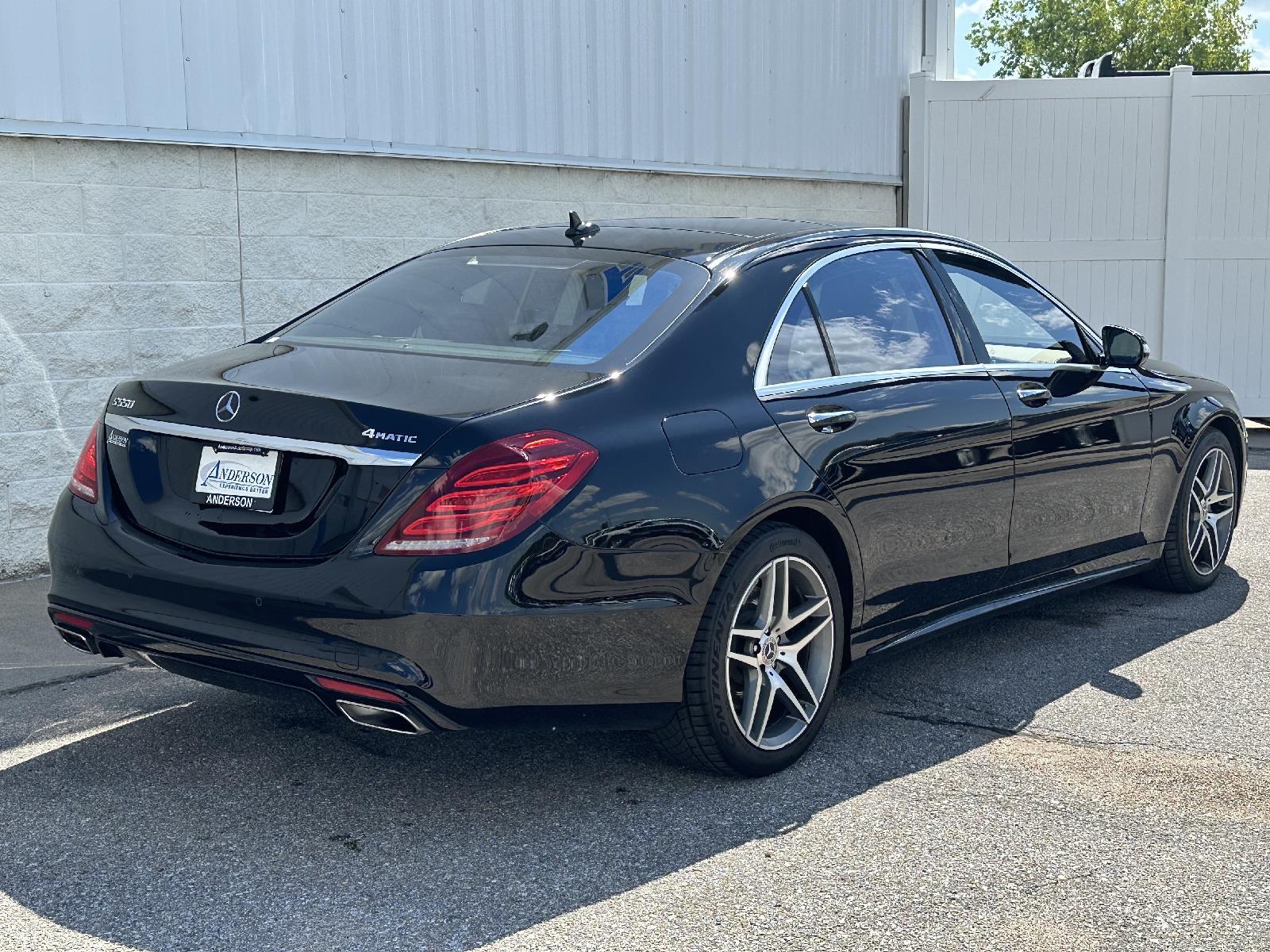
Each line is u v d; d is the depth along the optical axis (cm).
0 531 599
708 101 960
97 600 354
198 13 647
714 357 377
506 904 305
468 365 361
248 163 678
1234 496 623
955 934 294
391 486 316
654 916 300
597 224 455
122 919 296
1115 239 1111
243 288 682
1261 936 295
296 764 387
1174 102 1086
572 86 851
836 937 291
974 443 447
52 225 604
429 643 312
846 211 1106
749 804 364
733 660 372
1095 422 514
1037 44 6450
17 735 407
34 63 586
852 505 400
